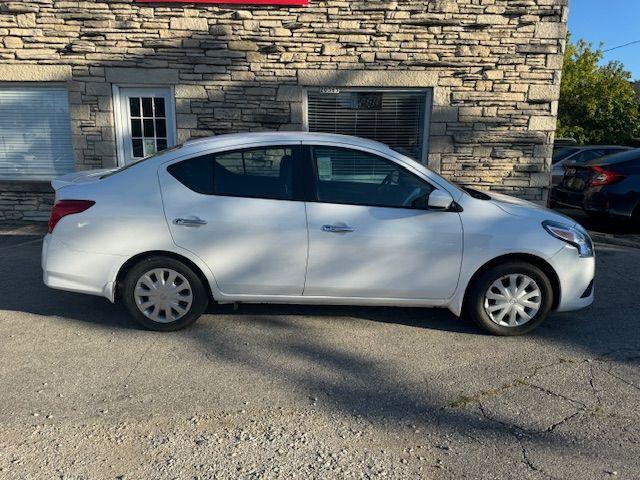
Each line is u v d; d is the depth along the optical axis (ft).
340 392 11.16
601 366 12.45
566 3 24.75
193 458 8.92
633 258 22.76
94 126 25.96
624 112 70.95
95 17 24.81
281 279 13.70
